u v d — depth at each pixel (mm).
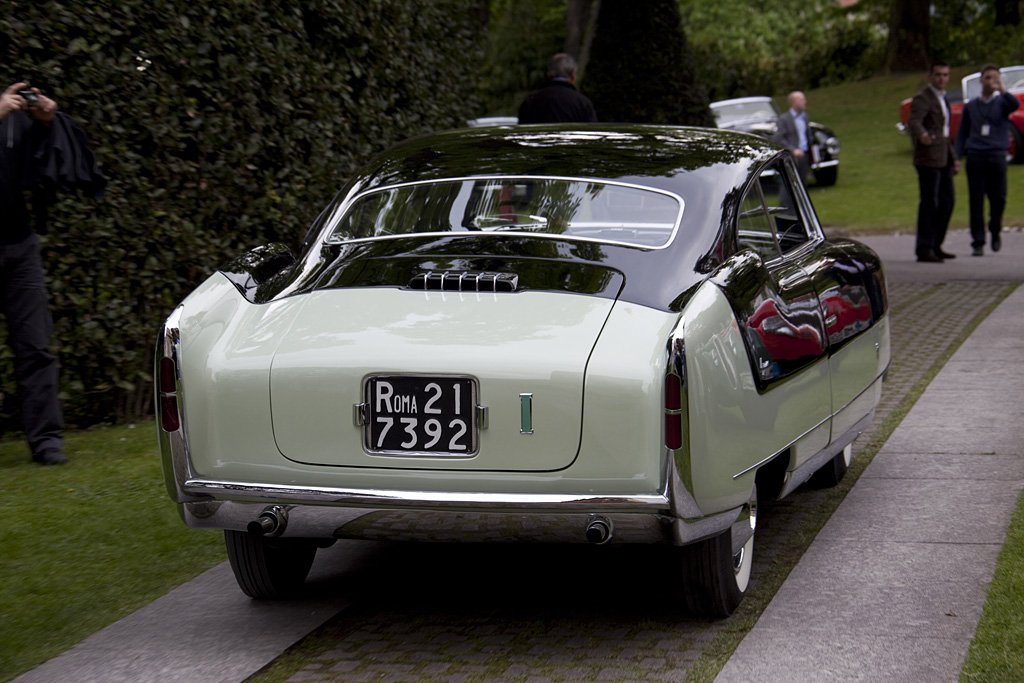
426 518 3354
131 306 6613
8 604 4059
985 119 13625
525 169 4191
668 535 3266
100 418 6777
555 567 4410
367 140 8695
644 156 4270
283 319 3600
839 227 17859
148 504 5176
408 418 3314
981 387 7031
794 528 4734
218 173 7008
